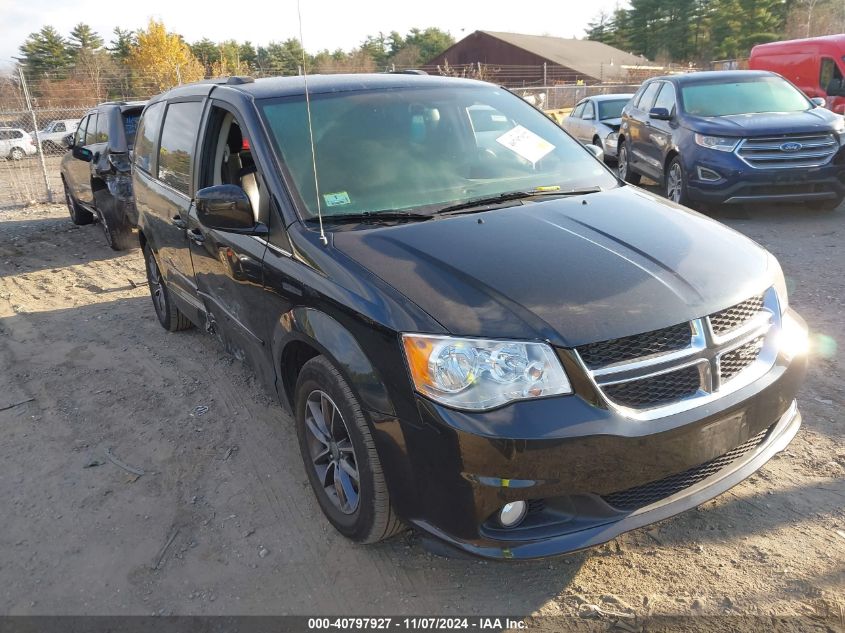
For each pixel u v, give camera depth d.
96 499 3.51
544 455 2.28
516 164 3.76
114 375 5.03
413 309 2.47
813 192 8.28
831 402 3.92
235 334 3.85
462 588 2.74
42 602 2.82
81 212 10.99
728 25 66.56
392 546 3.01
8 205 13.94
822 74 12.87
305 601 2.73
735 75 9.70
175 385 4.79
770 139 8.13
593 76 49.38
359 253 2.81
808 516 2.99
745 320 2.68
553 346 2.34
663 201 3.54
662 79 10.41
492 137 3.89
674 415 2.42
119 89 28.58
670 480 2.56
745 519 3.00
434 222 3.07
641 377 2.40
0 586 2.93
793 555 2.76
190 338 5.69
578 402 2.33
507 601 2.65
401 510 2.58
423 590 2.74
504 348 2.33
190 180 4.25
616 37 79.62
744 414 2.58
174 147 4.64
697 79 9.69
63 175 11.06
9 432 4.28
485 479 2.31
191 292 4.55
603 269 2.65
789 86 9.47
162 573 2.94
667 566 2.77
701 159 8.52
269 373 3.49
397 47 84.25
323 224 3.10
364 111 3.71
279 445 3.90
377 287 2.60
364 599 2.72
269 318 3.25
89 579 2.93
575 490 2.34
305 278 2.90
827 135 8.13
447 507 2.41
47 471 3.81
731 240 3.07
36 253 9.35
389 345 2.48
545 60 52.62
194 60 43.59
